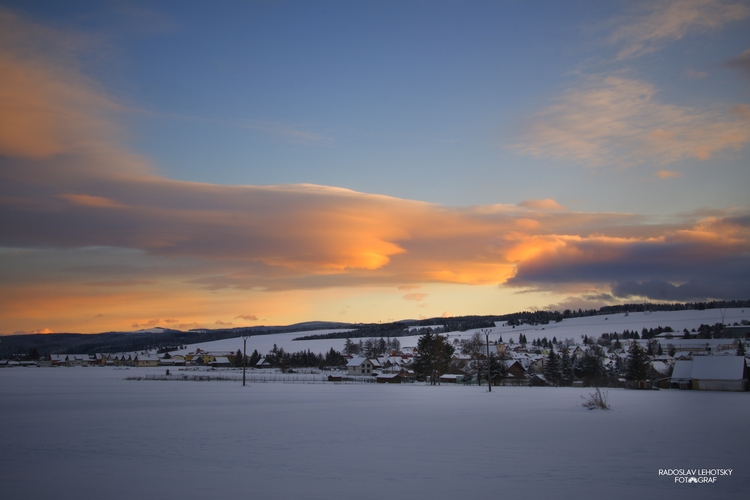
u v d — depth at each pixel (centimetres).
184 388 7869
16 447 2566
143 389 7550
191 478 1884
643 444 2703
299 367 18725
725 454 2400
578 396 6606
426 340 11362
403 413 4256
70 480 1845
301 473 1980
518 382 11025
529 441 2803
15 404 5019
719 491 1725
